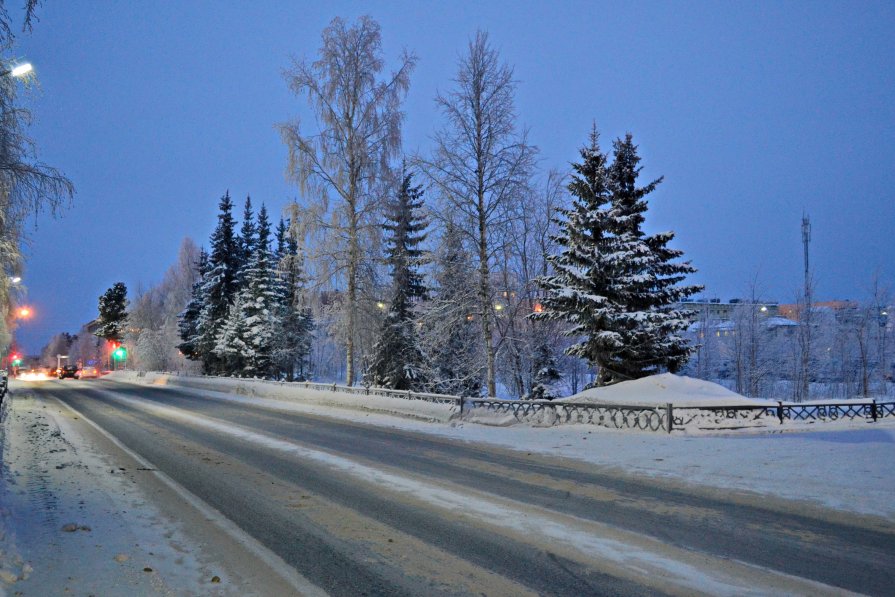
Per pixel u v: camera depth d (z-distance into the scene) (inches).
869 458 427.8
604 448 517.0
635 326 839.1
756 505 319.9
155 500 321.7
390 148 1013.8
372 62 1013.8
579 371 1428.4
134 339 2923.2
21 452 468.8
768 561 227.6
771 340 1953.7
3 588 183.8
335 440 588.7
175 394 1378.0
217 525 273.9
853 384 1973.4
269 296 1791.3
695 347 896.9
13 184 398.0
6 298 695.1
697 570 217.2
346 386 1012.5
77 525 259.1
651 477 398.6
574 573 213.8
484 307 892.6
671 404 596.7
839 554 236.7
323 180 1011.3
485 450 528.1
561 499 333.7
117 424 727.7
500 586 201.2
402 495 341.1
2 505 282.4
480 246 882.8
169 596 185.6
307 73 1001.5
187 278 2657.5
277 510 304.8
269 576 207.8
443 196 882.1
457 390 1203.2
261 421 774.5
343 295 1050.7
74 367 2748.5
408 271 1237.1
